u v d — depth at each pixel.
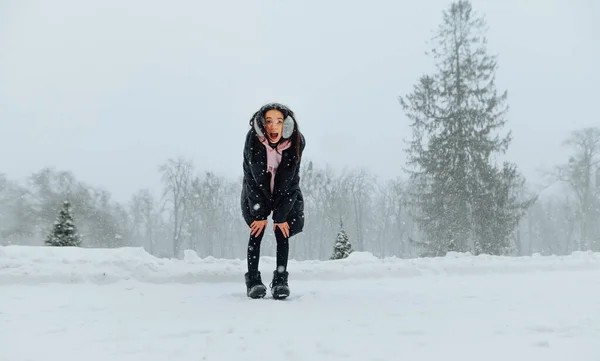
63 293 3.82
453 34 20.91
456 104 19.97
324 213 43.06
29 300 3.43
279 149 3.52
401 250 42.19
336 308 2.95
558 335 2.07
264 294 3.59
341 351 1.84
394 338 2.06
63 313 2.83
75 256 4.94
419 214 21.19
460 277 5.20
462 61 20.41
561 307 2.88
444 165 19.33
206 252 44.25
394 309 2.88
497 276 5.29
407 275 5.31
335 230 43.66
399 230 44.12
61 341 2.09
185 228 44.12
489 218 18.34
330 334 2.16
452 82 20.33
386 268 5.31
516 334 2.11
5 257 4.73
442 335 2.11
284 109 3.49
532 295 3.55
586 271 5.75
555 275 5.32
